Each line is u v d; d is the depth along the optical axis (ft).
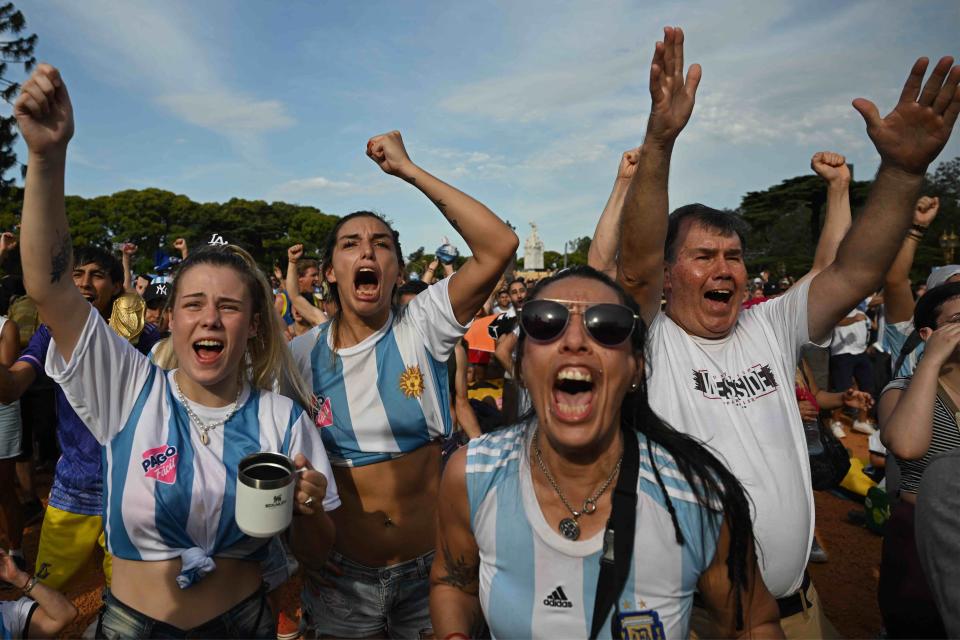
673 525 5.04
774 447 7.48
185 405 6.91
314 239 224.74
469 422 16.12
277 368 8.00
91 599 14.10
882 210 7.25
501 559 5.36
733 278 8.02
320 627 9.55
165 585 6.46
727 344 8.23
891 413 9.18
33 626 6.84
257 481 5.77
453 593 6.22
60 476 11.29
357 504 9.18
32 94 5.60
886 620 8.89
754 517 6.78
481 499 5.54
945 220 130.41
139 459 6.47
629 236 7.52
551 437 5.23
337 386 9.17
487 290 9.06
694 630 6.33
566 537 5.13
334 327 9.53
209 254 7.13
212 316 6.66
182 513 6.41
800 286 8.51
